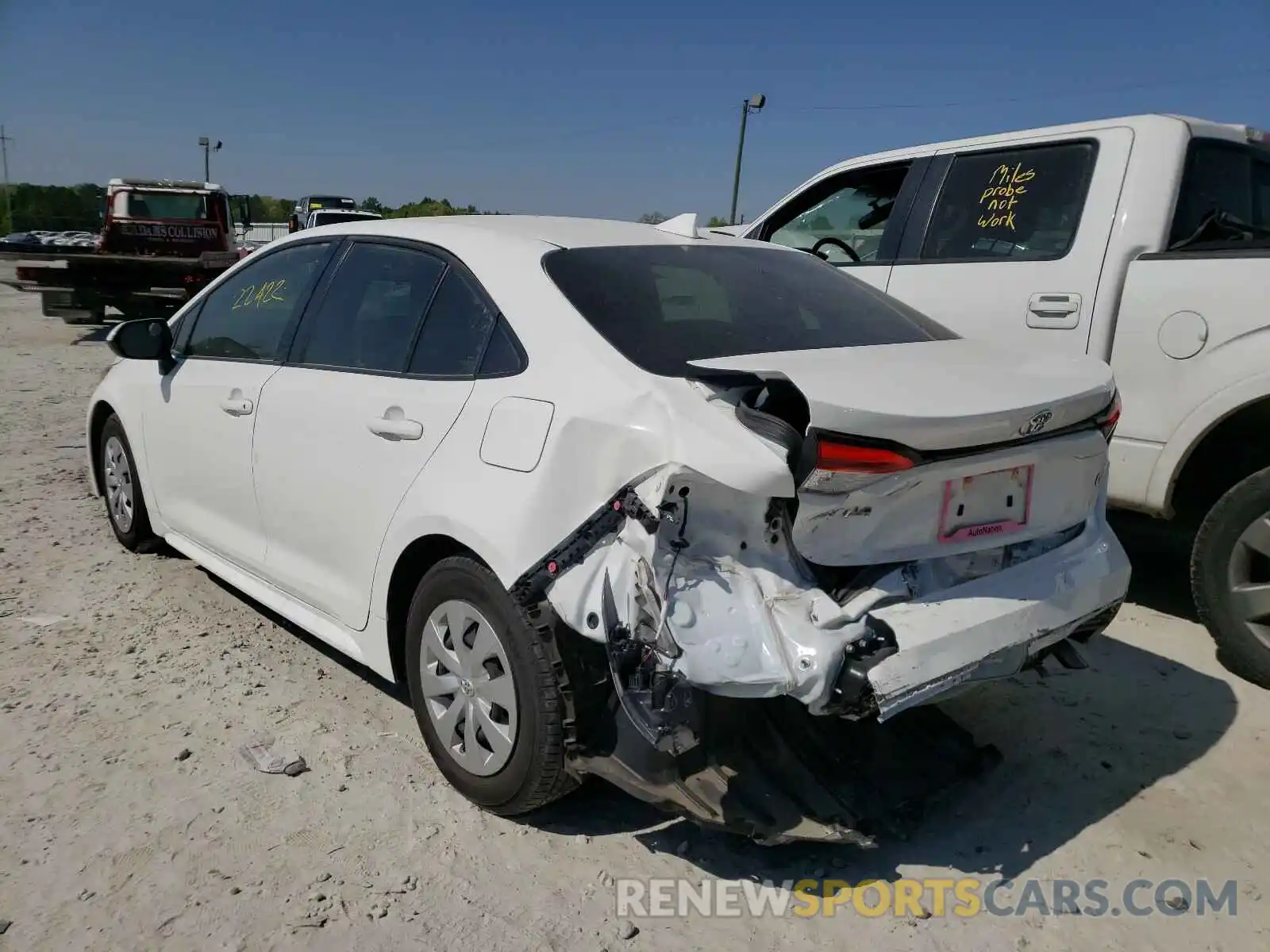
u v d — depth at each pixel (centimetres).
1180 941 251
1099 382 277
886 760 291
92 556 499
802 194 593
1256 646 374
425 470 298
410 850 277
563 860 276
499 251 317
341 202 2864
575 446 259
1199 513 430
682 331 287
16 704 347
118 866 266
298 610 370
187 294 1486
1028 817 300
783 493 234
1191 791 312
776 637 235
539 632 258
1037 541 285
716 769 257
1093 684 381
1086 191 445
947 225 498
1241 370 375
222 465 398
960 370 271
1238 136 468
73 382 1047
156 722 339
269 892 258
